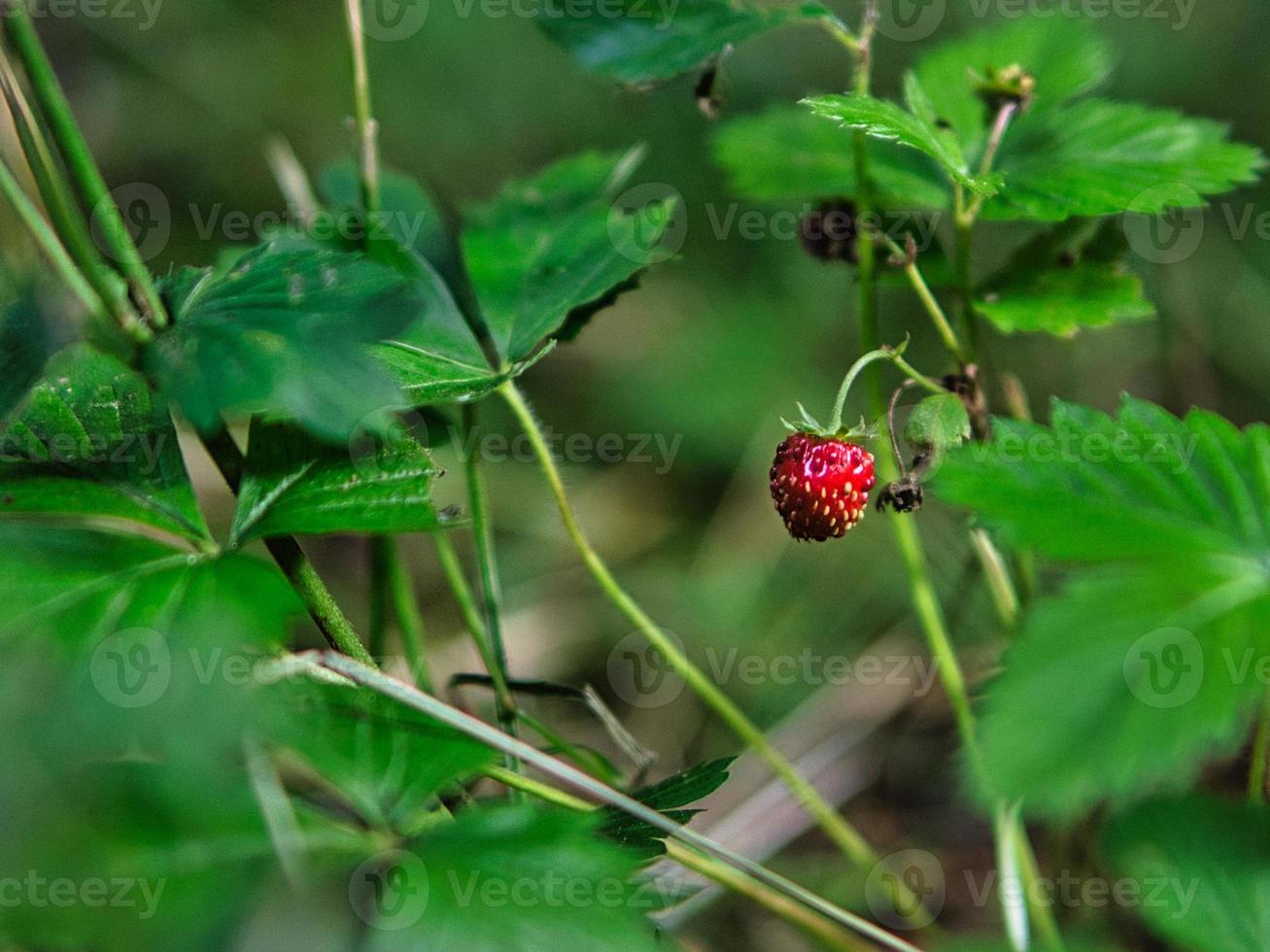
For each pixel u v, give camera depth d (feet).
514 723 1.07
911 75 1.05
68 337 0.93
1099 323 1.07
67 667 0.89
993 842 1.25
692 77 1.10
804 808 1.25
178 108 1.86
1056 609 0.91
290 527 0.94
